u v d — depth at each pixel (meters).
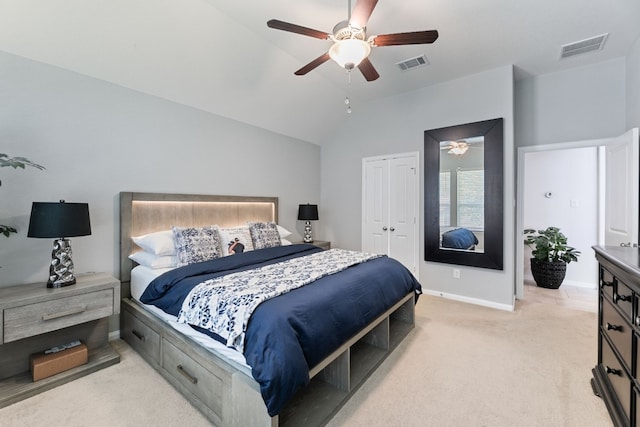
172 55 2.73
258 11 2.50
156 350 2.19
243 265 2.63
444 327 2.94
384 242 4.50
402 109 4.27
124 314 2.66
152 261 2.60
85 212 2.19
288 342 1.46
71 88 2.46
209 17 2.54
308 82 3.77
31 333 1.88
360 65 2.45
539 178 4.71
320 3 2.38
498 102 3.49
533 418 1.69
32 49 2.22
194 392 1.81
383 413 1.74
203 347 1.84
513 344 2.58
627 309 1.44
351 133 4.84
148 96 2.95
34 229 1.99
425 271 4.09
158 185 3.05
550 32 2.75
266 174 4.26
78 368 2.11
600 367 1.89
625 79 3.18
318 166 5.20
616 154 2.99
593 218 4.37
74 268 2.51
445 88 3.87
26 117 2.25
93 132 2.59
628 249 1.83
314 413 1.67
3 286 2.16
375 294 2.28
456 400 1.85
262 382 1.36
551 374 2.12
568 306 3.56
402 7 2.40
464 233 3.73
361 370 2.09
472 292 3.70
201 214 3.40
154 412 1.75
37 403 1.83
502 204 3.45
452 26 2.66
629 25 2.63
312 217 4.61
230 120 3.75
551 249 4.26
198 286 1.99
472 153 3.66
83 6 2.14
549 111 3.61
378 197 4.55
